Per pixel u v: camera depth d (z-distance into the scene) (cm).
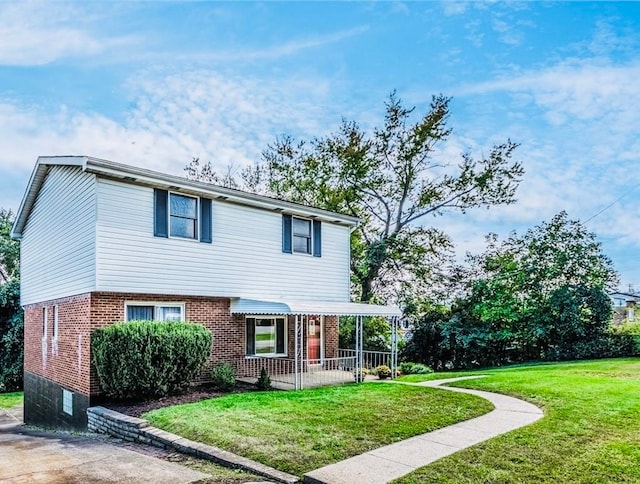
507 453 709
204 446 787
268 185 3272
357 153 2883
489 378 1495
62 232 1527
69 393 1395
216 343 1534
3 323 2567
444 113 2731
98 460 795
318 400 1125
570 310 2298
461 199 2834
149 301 1388
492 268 2634
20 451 923
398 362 2383
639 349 2192
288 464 694
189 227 1490
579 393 1132
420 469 653
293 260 1792
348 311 1583
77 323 1365
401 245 2866
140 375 1175
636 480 596
